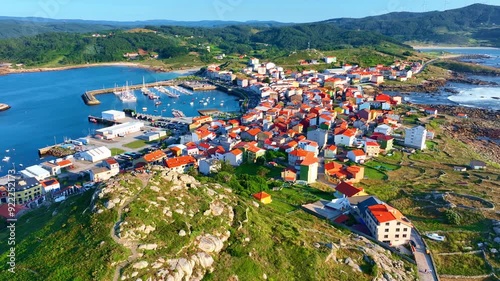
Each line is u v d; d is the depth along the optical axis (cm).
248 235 9056
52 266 7131
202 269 7612
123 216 8075
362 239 10969
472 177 17175
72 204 9444
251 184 14562
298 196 14525
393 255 10456
